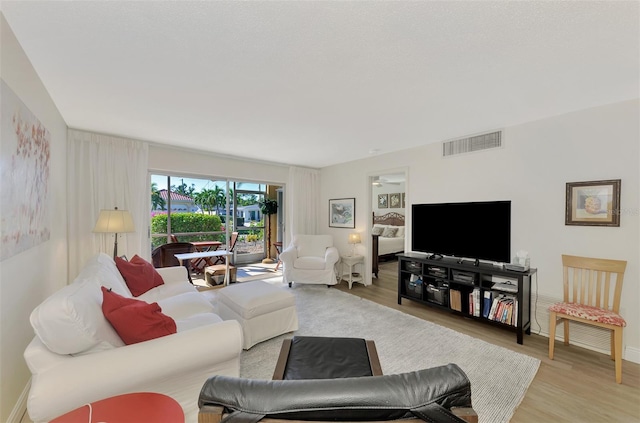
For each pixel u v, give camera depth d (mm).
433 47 1627
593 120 2557
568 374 2105
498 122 3004
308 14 1345
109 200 3455
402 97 2355
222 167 4676
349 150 4316
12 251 1419
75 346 1207
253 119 2908
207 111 2678
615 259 2438
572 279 2664
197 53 1696
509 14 1339
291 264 4672
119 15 1350
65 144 3051
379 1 1254
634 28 1431
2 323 1383
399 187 8297
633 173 2357
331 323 3088
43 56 1714
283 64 1827
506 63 1806
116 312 1375
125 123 3039
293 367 1488
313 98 2377
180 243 4254
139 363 1258
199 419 594
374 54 1704
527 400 1813
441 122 3012
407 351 2451
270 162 5258
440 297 3369
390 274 5672
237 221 5387
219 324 1558
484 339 2701
